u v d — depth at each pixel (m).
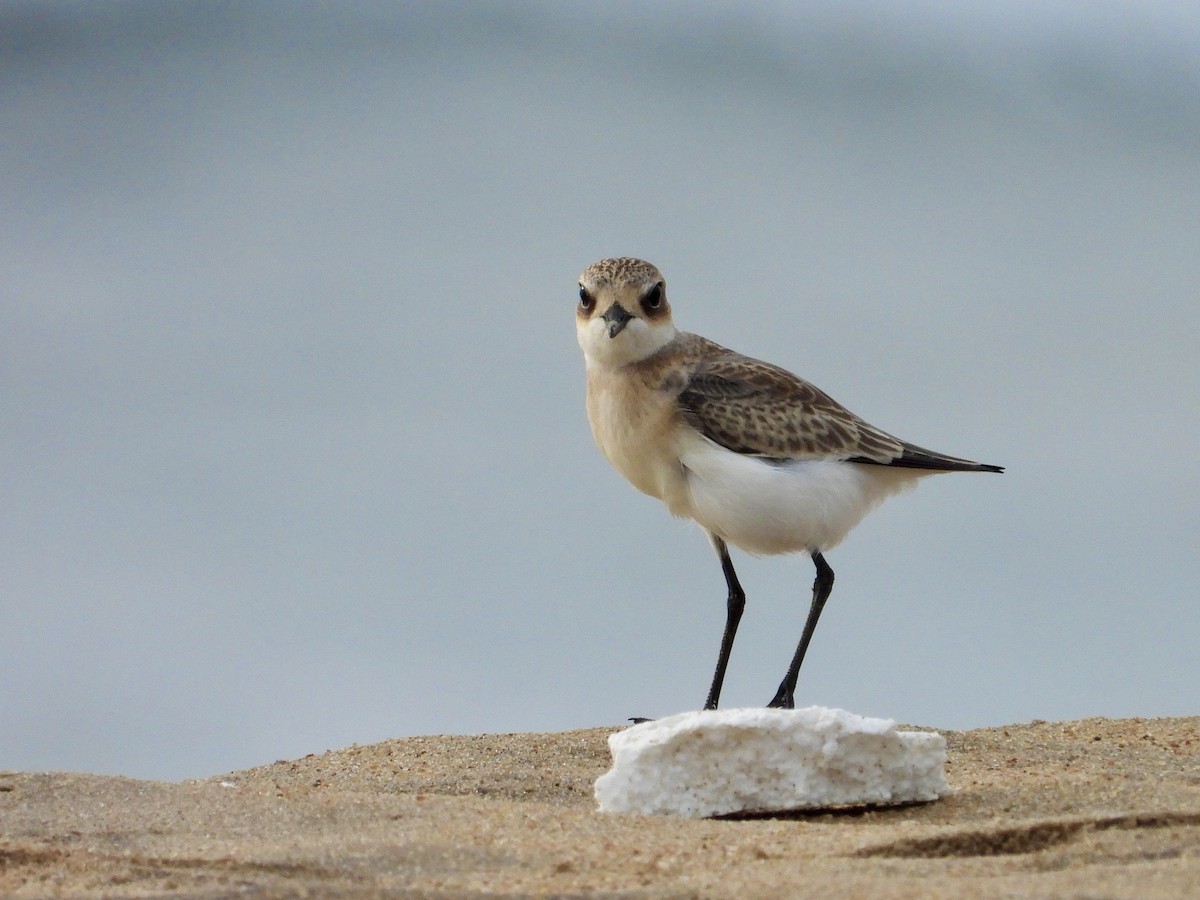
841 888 7.55
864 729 10.36
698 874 8.19
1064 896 7.19
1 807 10.09
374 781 12.08
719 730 10.27
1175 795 10.22
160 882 8.25
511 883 8.10
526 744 13.45
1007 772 11.65
